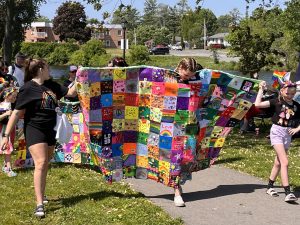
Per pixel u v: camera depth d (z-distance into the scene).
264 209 4.37
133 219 3.93
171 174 4.47
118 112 4.52
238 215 4.19
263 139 8.67
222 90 4.69
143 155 4.63
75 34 58.12
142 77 4.48
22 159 5.40
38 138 3.94
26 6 18.33
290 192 4.57
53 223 3.83
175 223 3.89
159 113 4.49
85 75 4.31
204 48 73.81
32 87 3.96
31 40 68.06
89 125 4.43
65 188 4.84
